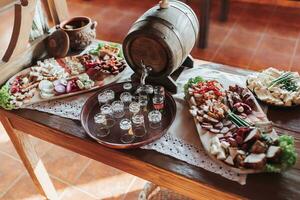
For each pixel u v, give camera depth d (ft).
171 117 3.75
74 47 4.89
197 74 4.36
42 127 3.80
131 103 3.84
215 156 3.12
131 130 3.58
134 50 3.97
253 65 8.22
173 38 3.71
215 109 3.53
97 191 5.61
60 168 6.03
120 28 10.00
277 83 3.91
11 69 4.40
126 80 4.33
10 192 5.68
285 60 8.30
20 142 4.49
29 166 4.91
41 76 4.36
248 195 2.85
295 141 3.32
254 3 10.78
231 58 8.51
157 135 3.41
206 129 3.39
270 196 2.83
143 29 3.67
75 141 3.70
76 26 5.09
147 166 3.26
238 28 9.71
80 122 3.75
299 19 9.91
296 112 3.67
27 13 4.24
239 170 2.98
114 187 5.66
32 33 4.72
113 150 3.39
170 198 4.75
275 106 3.69
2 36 6.72
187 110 3.79
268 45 8.90
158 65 3.94
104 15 10.76
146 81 4.19
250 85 3.95
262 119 3.49
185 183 3.15
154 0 11.41
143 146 3.37
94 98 3.98
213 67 4.51
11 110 3.99
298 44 8.86
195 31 4.12
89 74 4.40
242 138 3.16
